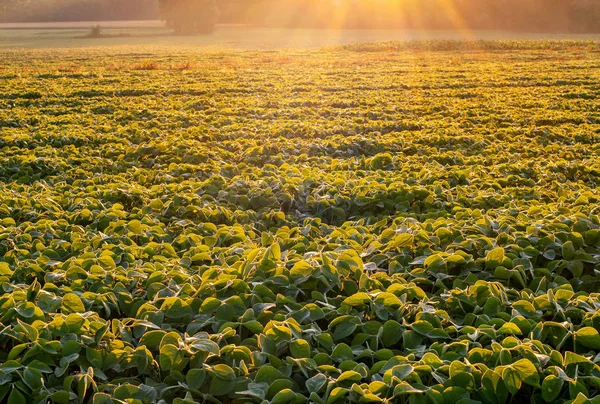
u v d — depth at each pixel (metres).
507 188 8.13
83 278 4.91
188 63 33.28
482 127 13.64
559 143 12.34
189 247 6.02
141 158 10.87
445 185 8.32
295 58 40.62
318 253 4.97
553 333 4.11
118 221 6.31
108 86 23.08
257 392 3.37
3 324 4.07
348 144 11.46
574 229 5.84
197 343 3.66
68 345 3.72
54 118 15.26
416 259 5.27
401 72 27.67
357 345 4.00
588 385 3.51
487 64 31.59
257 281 4.71
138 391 3.46
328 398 3.32
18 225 6.95
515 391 3.38
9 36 91.56
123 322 4.16
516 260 5.14
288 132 12.77
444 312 4.29
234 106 17.38
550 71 27.19
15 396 3.31
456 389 3.30
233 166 9.52
